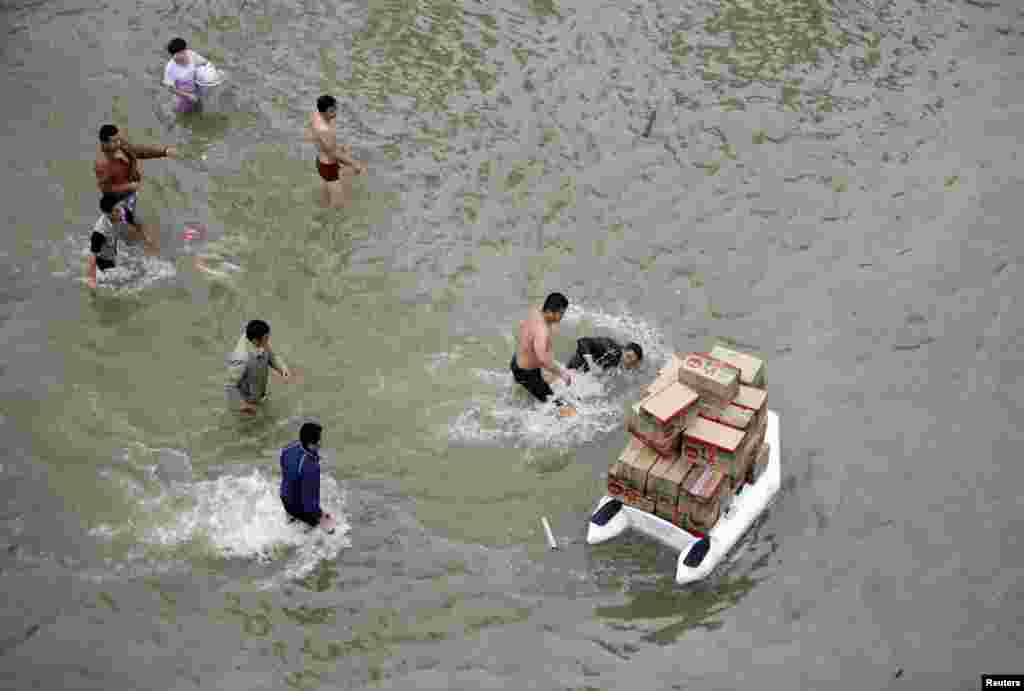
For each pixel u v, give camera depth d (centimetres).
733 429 884
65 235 1229
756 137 1382
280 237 1241
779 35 1555
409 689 820
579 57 1509
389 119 1402
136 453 1002
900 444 1019
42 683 819
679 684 827
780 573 909
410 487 977
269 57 1503
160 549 920
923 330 1134
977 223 1261
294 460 875
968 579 905
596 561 916
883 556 923
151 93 1440
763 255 1225
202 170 1324
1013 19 1591
